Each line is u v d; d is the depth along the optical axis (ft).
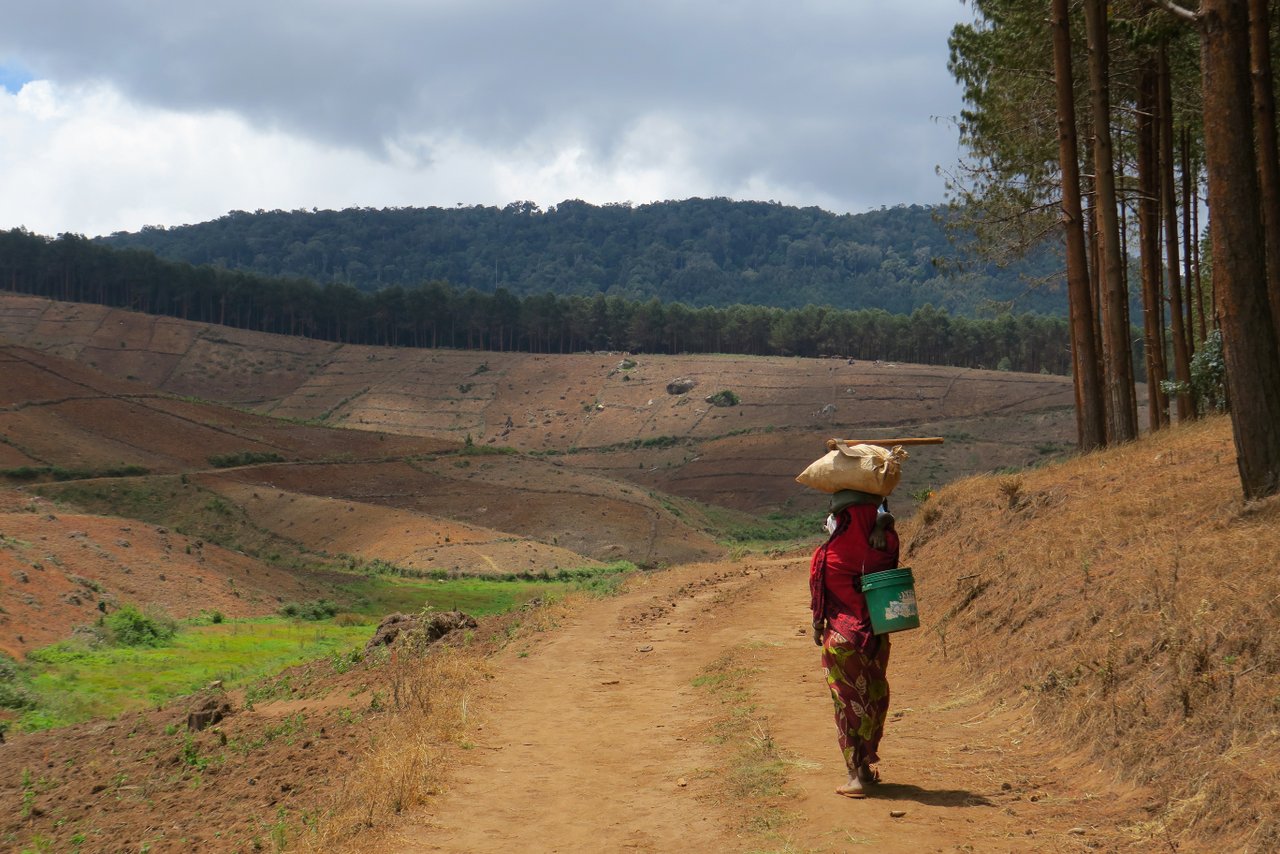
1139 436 63.00
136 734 46.52
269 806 24.97
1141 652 22.86
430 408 634.02
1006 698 26.81
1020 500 44.80
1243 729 17.69
